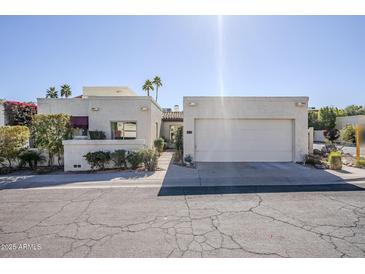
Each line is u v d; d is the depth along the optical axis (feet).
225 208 18.49
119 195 22.63
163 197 21.79
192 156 41.55
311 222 15.57
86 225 15.48
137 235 13.92
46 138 35.96
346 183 27.02
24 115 61.36
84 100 58.49
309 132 49.85
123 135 53.16
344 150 63.31
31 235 14.11
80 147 35.60
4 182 28.30
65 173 33.45
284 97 41.45
